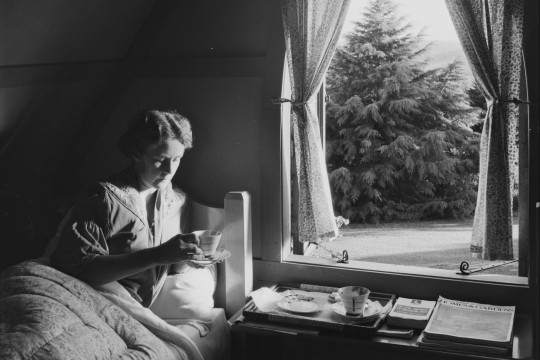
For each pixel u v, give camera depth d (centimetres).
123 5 264
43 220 287
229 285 271
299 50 258
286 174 281
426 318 227
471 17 231
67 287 210
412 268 265
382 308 242
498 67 235
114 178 237
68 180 300
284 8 259
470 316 229
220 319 256
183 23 284
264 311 239
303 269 275
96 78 283
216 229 279
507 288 245
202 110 284
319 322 226
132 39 289
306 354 233
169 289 249
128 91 294
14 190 271
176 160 237
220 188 286
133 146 232
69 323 195
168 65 287
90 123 295
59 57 261
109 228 226
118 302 222
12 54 240
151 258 217
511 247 236
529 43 230
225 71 278
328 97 311
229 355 260
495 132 232
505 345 205
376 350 224
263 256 280
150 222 247
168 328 223
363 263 273
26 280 208
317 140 266
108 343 197
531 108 230
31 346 179
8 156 265
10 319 193
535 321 195
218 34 279
